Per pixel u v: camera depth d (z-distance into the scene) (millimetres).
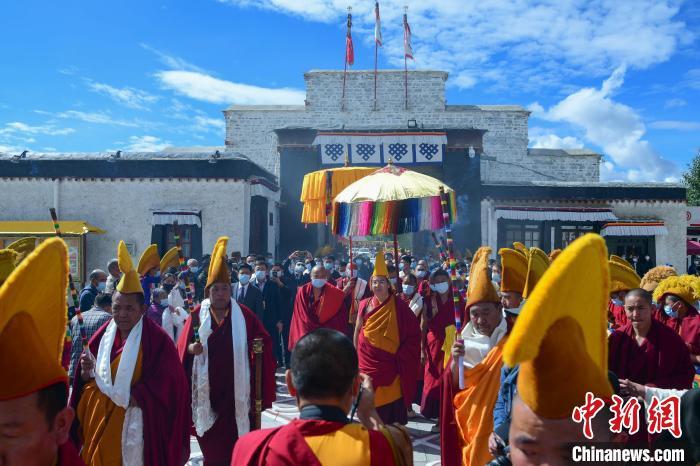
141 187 18812
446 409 4062
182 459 4355
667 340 4066
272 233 21859
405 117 34812
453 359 4047
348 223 7098
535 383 1477
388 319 6398
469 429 3834
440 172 22172
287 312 11000
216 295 5125
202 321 5066
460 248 21766
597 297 1436
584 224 21859
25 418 1736
